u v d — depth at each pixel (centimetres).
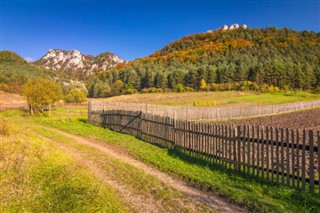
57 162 954
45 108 4525
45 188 707
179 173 946
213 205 678
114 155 1241
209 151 1098
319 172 730
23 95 3697
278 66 12888
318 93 11500
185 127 1259
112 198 681
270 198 720
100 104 2850
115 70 16575
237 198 710
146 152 1287
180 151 1286
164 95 10669
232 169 971
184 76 13425
